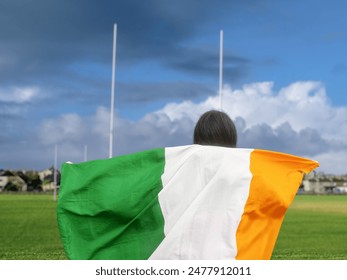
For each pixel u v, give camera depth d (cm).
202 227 177
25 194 5519
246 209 180
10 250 969
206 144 189
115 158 193
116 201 185
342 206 3016
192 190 182
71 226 189
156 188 184
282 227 1636
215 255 176
